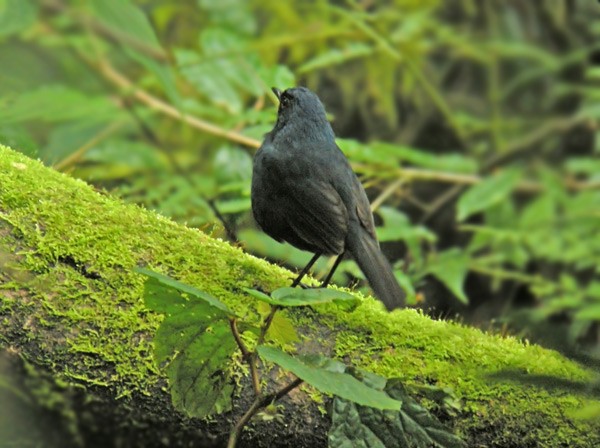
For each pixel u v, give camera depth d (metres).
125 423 9.25
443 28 13.73
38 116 10.53
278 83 11.14
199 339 6.07
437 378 7.31
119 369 6.98
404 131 14.91
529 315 10.38
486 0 14.87
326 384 5.50
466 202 11.61
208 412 6.34
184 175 10.84
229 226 10.44
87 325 6.98
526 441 7.22
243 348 5.95
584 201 12.45
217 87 10.96
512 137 14.65
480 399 7.24
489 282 13.26
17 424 9.37
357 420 6.34
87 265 7.11
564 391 7.31
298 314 7.43
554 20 15.02
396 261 12.66
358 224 8.52
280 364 5.50
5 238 7.05
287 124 8.91
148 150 11.15
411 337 7.51
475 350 7.52
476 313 13.05
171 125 12.65
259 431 7.04
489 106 15.09
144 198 10.76
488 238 11.92
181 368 6.20
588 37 15.04
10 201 7.22
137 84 11.56
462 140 14.21
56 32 11.66
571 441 7.24
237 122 11.09
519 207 14.55
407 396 6.43
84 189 7.63
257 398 5.98
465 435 7.18
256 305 7.41
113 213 7.50
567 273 13.41
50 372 7.11
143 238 7.46
